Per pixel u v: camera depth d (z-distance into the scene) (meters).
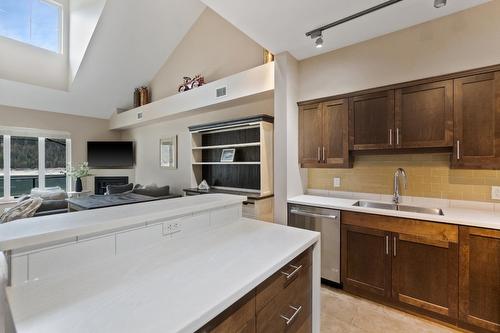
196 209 1.58
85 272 1.05
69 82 5.32
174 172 5.59
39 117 5.64
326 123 2.95
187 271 1.07
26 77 4.86
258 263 1.15
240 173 4.30
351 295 2.53
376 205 2.86
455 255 1.98
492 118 2.03
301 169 3.31
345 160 2.81
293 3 2.12
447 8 2.14
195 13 4.88
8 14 4.62
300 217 2.90
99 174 6.55
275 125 3.10
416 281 2.16
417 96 2.37
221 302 0.84
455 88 2.19
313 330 1.59
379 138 2.58
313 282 1.59
